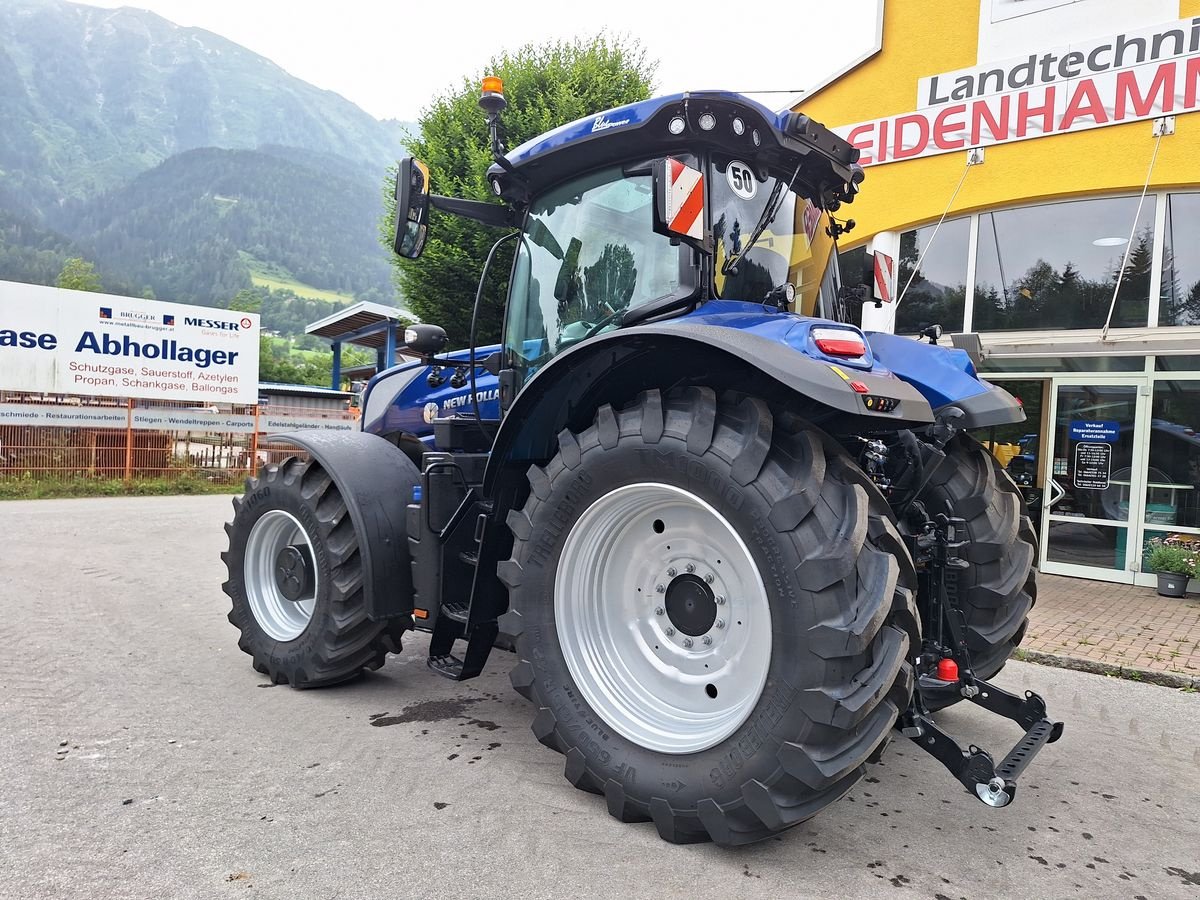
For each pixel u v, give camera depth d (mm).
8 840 2406
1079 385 7988
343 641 3695
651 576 2795
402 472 3801
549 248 3357
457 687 4016
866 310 8789
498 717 3590
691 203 2559
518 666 2822
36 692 3760
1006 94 7934
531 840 2479
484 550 3148
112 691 3805
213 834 2467
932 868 2424
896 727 3689
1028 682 4762
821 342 2479
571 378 2809
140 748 3133
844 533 2246
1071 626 5961
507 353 3576
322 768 2986
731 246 2938
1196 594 7195
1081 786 3129
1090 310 7895
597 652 2789
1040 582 7789
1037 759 3430
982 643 3398
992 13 7965
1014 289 8258
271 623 4051
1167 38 7117
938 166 8422
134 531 9359
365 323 19781
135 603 5684
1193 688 4660
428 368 4418
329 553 3678
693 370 2723
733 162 2998
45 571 6789
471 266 10070
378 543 3559
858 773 2334
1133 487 7715
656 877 2295
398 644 3863
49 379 14086
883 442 3104
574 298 3230
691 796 2410
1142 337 7340
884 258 4000
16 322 13766
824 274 3518
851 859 2459
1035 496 8281
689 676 2682
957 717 3920
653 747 2535
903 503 3055
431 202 3447
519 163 3254
